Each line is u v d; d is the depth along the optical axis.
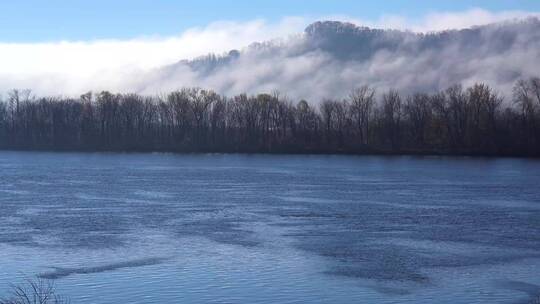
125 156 154.50
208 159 144.62
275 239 44.28
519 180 91.88
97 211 57.59
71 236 44.72
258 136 165.75
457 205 63.50
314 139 162.50
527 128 143.62
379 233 46.97
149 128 172.50
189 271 35.22
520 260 38.25
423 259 38.38
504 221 53.00
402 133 157.50
